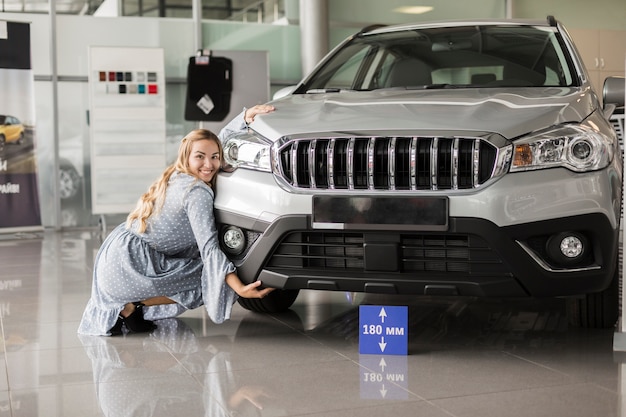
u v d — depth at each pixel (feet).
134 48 27.22
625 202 9.07
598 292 9.28
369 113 8.99
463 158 8.37
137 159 27.50
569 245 8.41
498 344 9.25
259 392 7.38
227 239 9.45
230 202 9.32
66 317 11.25
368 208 8.51
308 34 30.37
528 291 8.42
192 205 9.46
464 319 10.71
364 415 6.66
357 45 12.23
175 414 6.75
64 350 9.16
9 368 8.37
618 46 35.12
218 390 7.46
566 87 10.05
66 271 16.40
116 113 27.20
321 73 11.76
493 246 8.27
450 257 8.50
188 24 29.40
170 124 29.40
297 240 8.92
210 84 27.61
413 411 6.77
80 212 27.99
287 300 11.30
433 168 8.39
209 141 9.62
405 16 32.37
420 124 8.54
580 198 8.32
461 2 33.14
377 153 8.57
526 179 8.29
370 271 8.64
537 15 34.14
